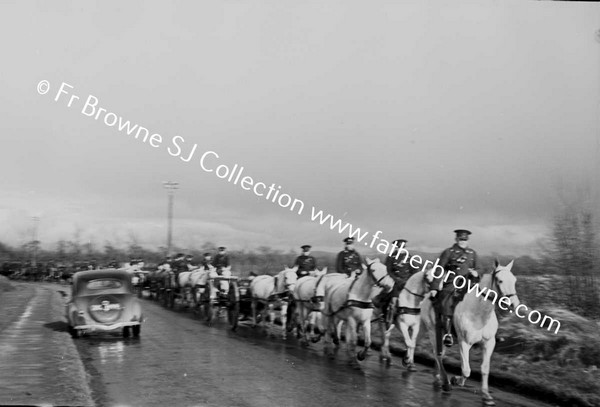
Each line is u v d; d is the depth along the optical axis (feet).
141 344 53.62
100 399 31.83
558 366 37.35
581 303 51.13
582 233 55.93
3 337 56.29
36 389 33.32
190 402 31.30
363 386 35.53
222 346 52.70
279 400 31.83
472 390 34.60
